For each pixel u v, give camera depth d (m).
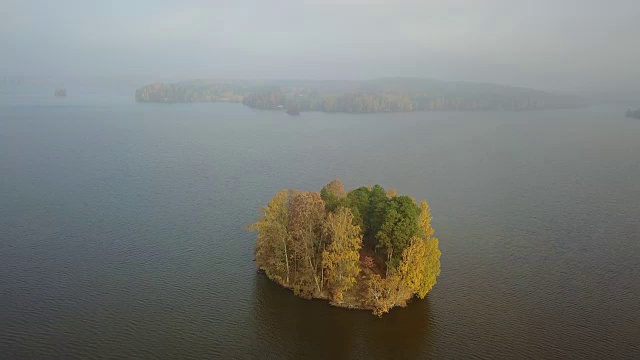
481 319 95.56
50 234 136.88
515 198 183.62
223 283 108.62
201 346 86.12
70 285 107.25
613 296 105.94
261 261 113.06
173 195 178.50
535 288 109.06
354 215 108.56
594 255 128.75
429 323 93.88
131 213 156.38
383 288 96.56
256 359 82.88
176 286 107.38
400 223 98.75
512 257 126.25
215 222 148.62
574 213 165.62
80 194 177.00
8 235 135.75
